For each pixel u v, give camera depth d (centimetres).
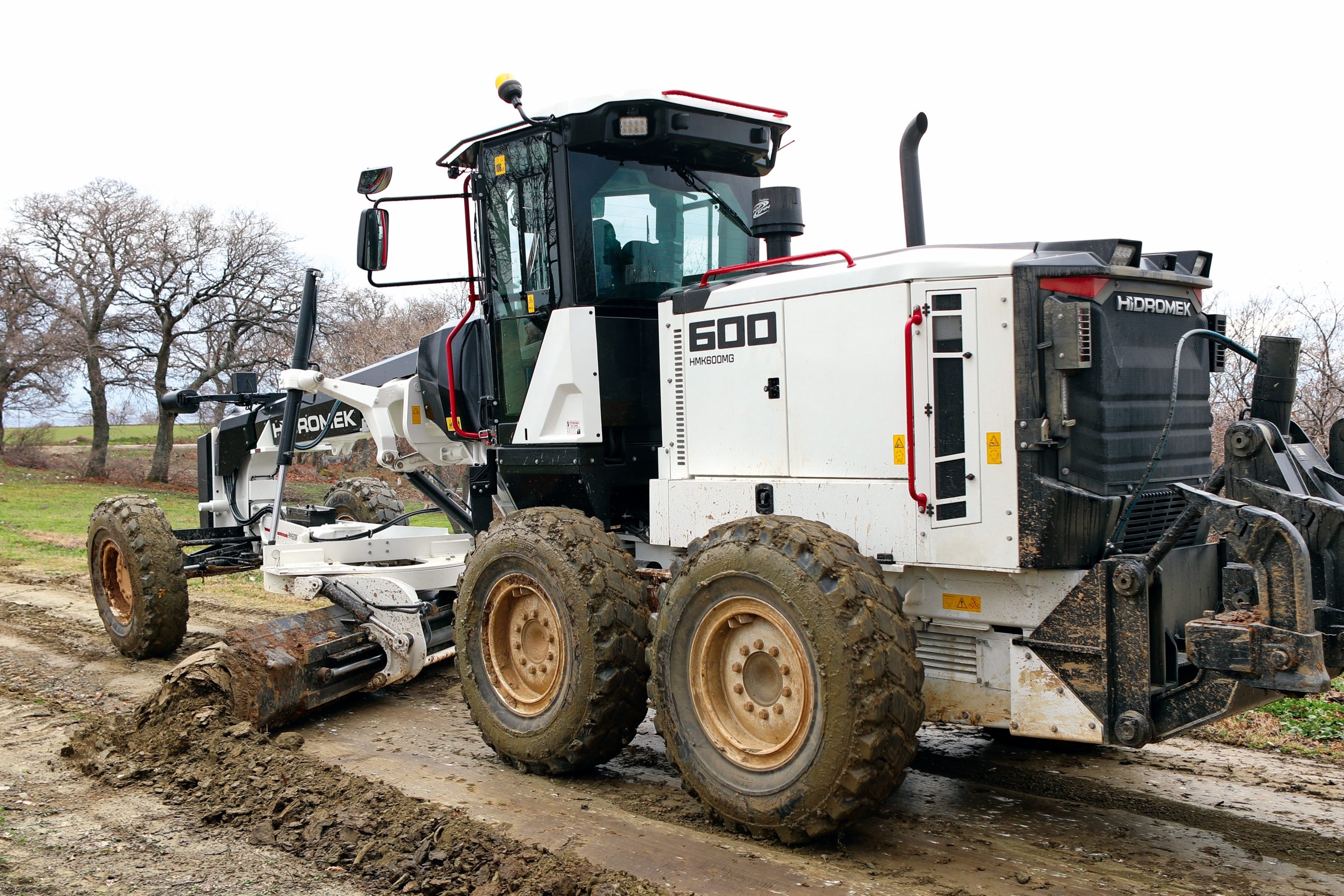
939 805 450
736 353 469
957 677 424
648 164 554
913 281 403
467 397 627
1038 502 380
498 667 508
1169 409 411
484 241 581
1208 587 402
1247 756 509
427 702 633
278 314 3562
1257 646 337
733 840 406
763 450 459
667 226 560
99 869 382
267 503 877
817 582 378
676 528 494
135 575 732
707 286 493
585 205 529
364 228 563
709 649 421
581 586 461
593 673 456
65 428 5228
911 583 427
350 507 888
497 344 584
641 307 547
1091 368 384
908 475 404
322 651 579
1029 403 382
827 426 434
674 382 498
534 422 543
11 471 3472
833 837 400
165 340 3603
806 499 439
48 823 428
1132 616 368
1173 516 429
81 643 803
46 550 1380
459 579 529
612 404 527
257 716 541
